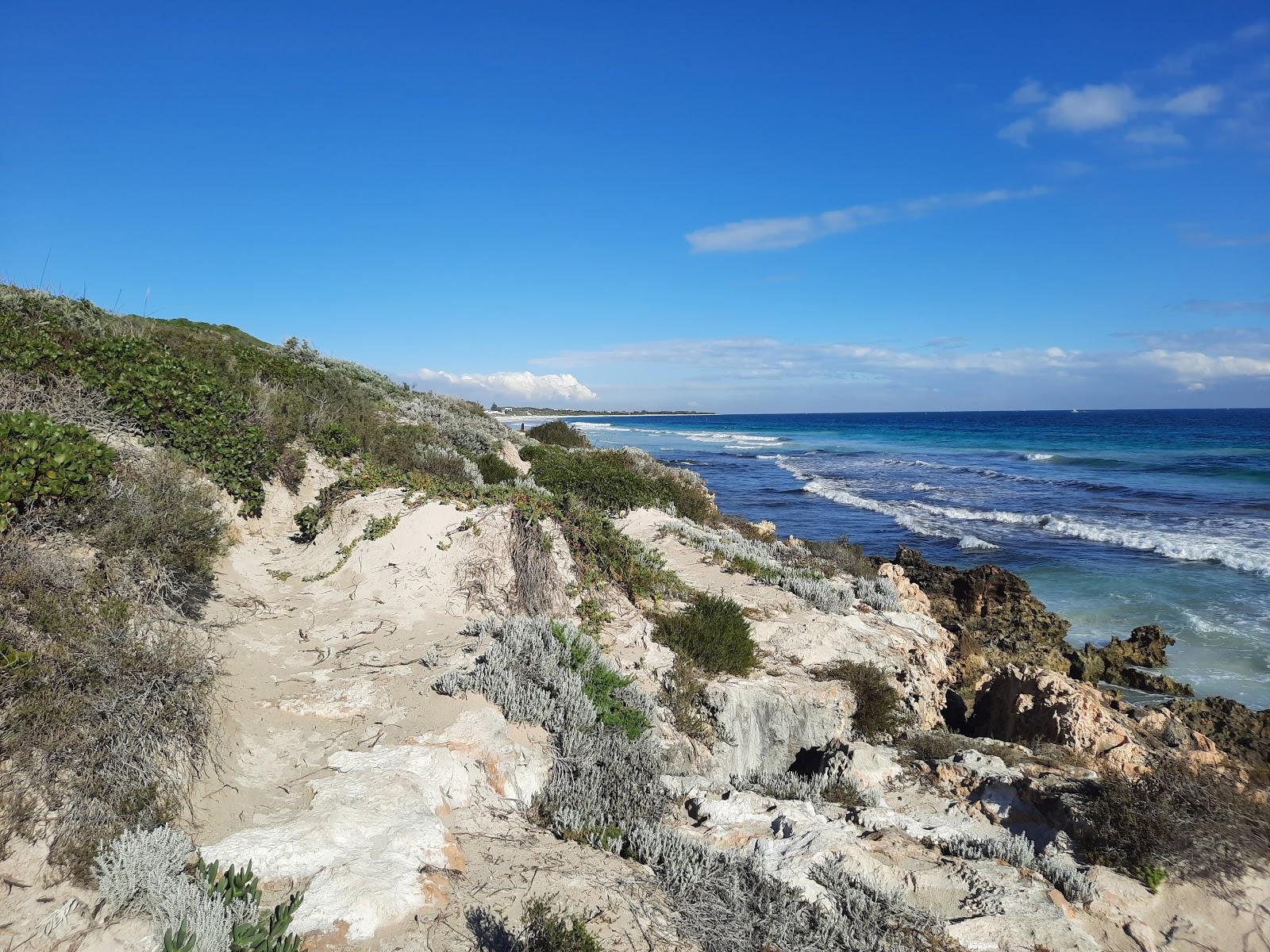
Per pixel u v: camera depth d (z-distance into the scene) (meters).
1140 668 16.20
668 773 7.44
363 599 9.10
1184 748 9.22
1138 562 25.14
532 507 10.77
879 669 10.80
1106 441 79.38
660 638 10.09
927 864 5.98
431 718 6.36
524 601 9.62
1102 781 7.41
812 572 14.77
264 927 3.80
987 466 56.44
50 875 3.86
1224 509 34.88
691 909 4.81
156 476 7.75
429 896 4.32
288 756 5.70
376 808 4.96
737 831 6.11
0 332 10.55
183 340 16.97
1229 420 131.00
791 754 9.30
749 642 10.38
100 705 4.59
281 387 16.12
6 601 4.98
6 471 5.94
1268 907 5.61
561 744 6.66
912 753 9.23
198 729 5.16
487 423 27.77
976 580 19.53
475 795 5.64
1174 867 5.98
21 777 4.16
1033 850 6.38
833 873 5.39
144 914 3.80
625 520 16.80
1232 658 16.80
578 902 4.62
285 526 11.34
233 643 7.28
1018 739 10.23
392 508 10.55
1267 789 6.90
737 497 40.69
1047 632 18.06
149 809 4.39
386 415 18.78
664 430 127.06
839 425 148.12
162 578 6.93
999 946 4.92
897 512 34.94
